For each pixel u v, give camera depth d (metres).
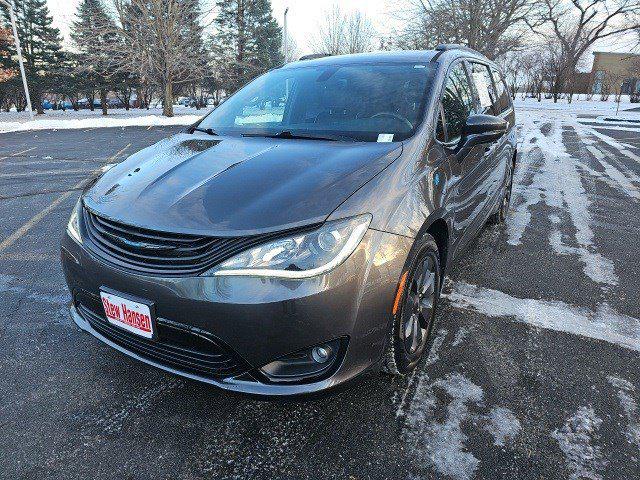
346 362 1.82
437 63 2.95
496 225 4.95
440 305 3.12
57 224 4.93
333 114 2.71
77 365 2.48
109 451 1.90
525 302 3.18
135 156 2.61
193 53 25.91
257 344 1.71
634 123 19.55
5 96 41.12
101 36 26.09
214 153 2.38
